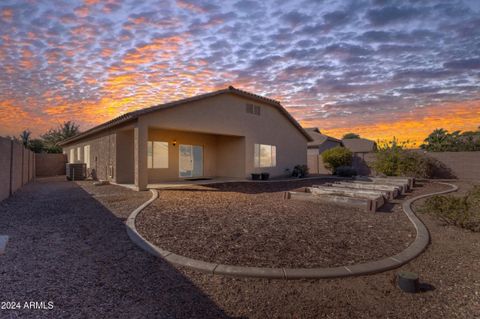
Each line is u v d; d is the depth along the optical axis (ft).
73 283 11.02
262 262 13.10
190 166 55.11
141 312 9.20
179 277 11.77
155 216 22.09
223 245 15.33
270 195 34.55
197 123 44.80
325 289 10.98
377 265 12.77
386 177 50.78
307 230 18.34
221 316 9.13
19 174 40.60
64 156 77.71
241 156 54.19
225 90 48.19
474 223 18.88
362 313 9.43
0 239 14.55
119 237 16.89
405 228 19.19
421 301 10.19
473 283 11.52
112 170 47.80
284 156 64.34
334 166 71.72
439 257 14.32
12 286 10.66
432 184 47.21
